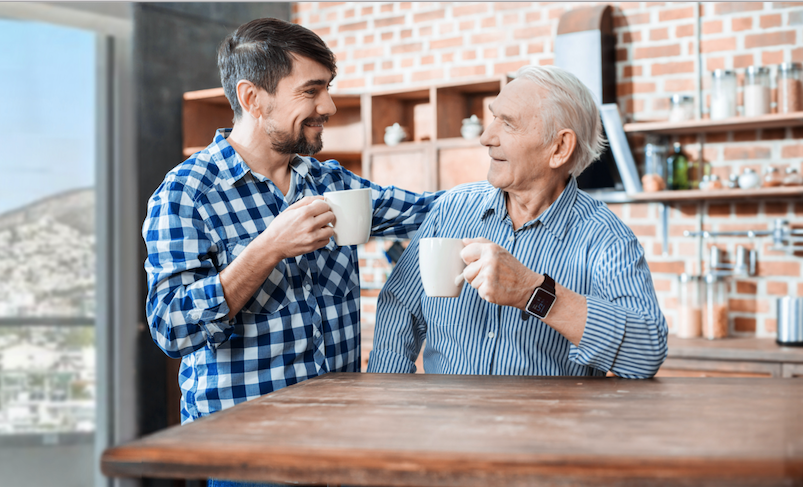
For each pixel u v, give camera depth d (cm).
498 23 364
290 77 133
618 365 122
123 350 345
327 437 79
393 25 392
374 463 71
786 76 281
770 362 257
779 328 274
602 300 123
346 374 124
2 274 307
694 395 102
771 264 305
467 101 365
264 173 143
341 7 406
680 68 322
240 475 73
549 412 91
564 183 150
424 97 373
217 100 377
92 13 340
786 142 300
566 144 138
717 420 85
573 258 142
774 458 68
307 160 154
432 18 381
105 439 335
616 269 135
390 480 70
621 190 318
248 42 134
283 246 116
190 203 129
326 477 71
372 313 389
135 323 350
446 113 352
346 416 89
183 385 137
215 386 132
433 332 150
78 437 327
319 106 137
